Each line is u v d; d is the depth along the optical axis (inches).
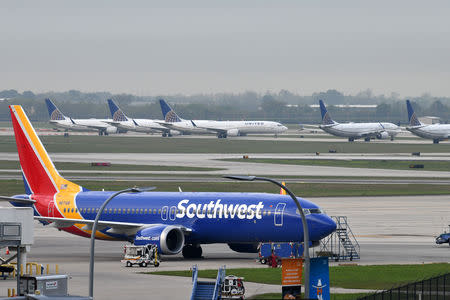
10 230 6727.4
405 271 7716.5
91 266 5610.2
